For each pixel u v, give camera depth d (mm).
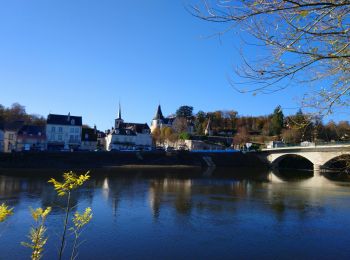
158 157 81875
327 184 47375
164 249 17125
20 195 31594
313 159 69750
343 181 52531
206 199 31562
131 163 76812
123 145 107625
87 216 6789
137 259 15766
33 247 5855
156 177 52344
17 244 17281
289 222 22859
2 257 15641
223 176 58156
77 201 29156
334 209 27438
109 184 41469
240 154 90625
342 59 5109
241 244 18062
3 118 103938
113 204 28078
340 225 22188
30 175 50000
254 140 116750
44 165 65688
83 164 70812
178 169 71500
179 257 16078
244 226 21656
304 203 30172
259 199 32219
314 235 19844
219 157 89000
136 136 110812
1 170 57188
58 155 70375
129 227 21016
